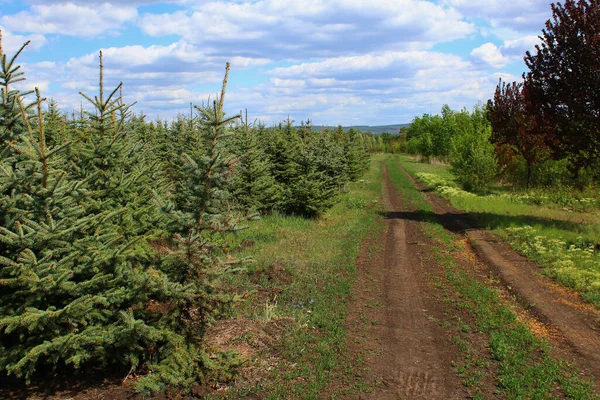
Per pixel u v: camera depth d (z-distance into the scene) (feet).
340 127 171.22
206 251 20.12
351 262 41.14
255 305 29.91
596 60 56.03
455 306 31.68
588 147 60.54
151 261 20.97
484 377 22.22
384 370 22.76
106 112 25.03
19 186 17.84
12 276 17.52
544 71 62.08
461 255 46.93
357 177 119.65
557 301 32.71
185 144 56.90
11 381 19.48
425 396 20.51
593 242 48.26
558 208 75.00
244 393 20.12
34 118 22.00
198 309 21.53
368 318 29.25
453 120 206.59
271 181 57.36
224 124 20.08
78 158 24.72
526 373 22.33
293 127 74.64
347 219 63.93
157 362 20.53
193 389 20.12
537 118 65.16
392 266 41.39
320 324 27.71
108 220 22.13
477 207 77.36
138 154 30.55
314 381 21.34
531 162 93.35
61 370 20.58
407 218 68.13
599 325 28.53
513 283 36.65
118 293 19.33
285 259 39.45
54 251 17.92
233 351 22.40
